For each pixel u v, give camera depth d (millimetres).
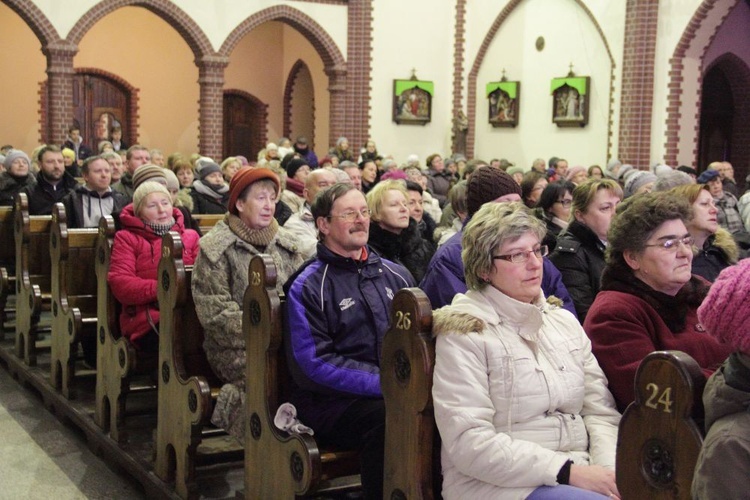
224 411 4238
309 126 23531
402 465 2988
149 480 4691
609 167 14430
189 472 4383
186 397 4336
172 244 4449
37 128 20844
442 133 20328
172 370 4484
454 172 15406
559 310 3156
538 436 2844
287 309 3680
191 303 4551
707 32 15305
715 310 1934
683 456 2135
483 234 2906
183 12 17531
